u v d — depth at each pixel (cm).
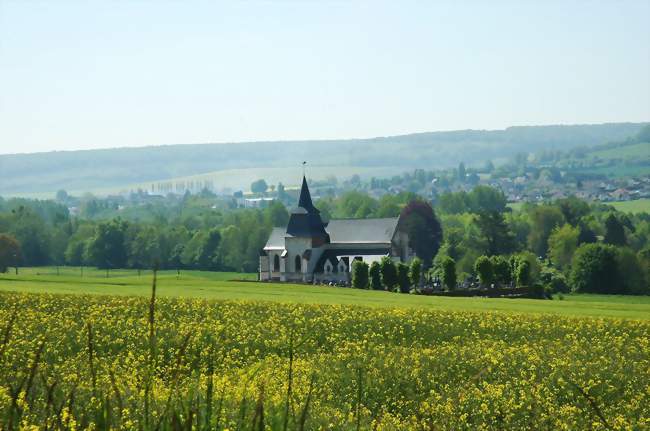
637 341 6731
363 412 3797
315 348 6400
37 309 8012
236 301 8881
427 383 4797
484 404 4006
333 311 8238
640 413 4147
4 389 2498
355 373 4844
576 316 8150
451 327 7419
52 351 5544
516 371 5222
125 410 2297
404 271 17488
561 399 4494
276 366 5062
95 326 6775
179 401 1348
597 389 4672
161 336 6394
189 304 8506
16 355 5144
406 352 5984
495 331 7281
